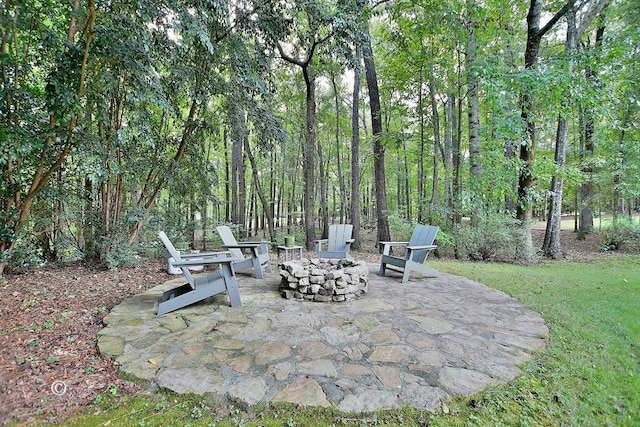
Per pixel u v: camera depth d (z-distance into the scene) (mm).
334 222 17359
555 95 5031
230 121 5738
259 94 5836
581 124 8430
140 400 1562
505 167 6445
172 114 4230
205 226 7320
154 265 5215
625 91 6242
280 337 2316
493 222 6449
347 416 1445
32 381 1681
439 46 7387
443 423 1407
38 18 3365
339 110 12281
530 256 6355
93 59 3420
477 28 6473
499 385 1693
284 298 3371
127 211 5180
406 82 8188
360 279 3562
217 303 3188
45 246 4734
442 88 7828
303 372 1810
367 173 15867
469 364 1914
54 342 2215
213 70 5391
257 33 5273
